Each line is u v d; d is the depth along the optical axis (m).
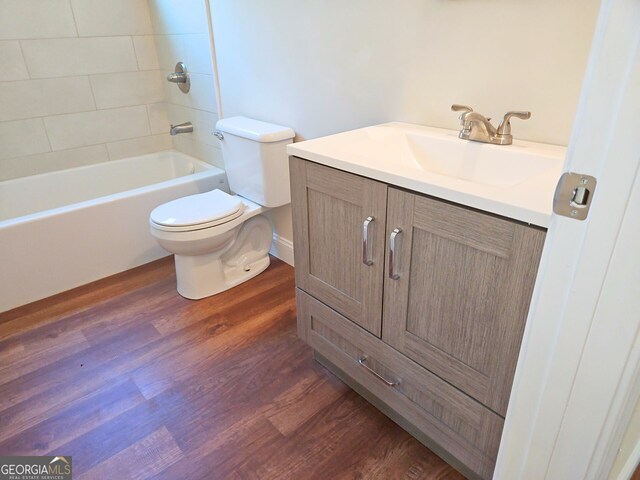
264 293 2.16
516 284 0.87
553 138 1.21
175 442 1.38
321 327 1.50
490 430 1.06
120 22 2.70
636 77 0.49
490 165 1.22
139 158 2.99
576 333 0.66
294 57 1.86
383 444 1.35
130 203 2.31
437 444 1.28
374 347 1.30
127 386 1.60
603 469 0.77
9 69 2.41
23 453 1.35
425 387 1.19
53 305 2.09
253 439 1.38
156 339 1.85
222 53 2.27
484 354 1.00
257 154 1.97
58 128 2.66
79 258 2.21
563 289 0.65
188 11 2.40
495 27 1.21
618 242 0.57
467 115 1.19
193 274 2.07
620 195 0.54
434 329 1.09
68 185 2.75
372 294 1.23
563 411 0.73
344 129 1.78
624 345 0.61
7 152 2.52
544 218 0.77
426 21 1.36
